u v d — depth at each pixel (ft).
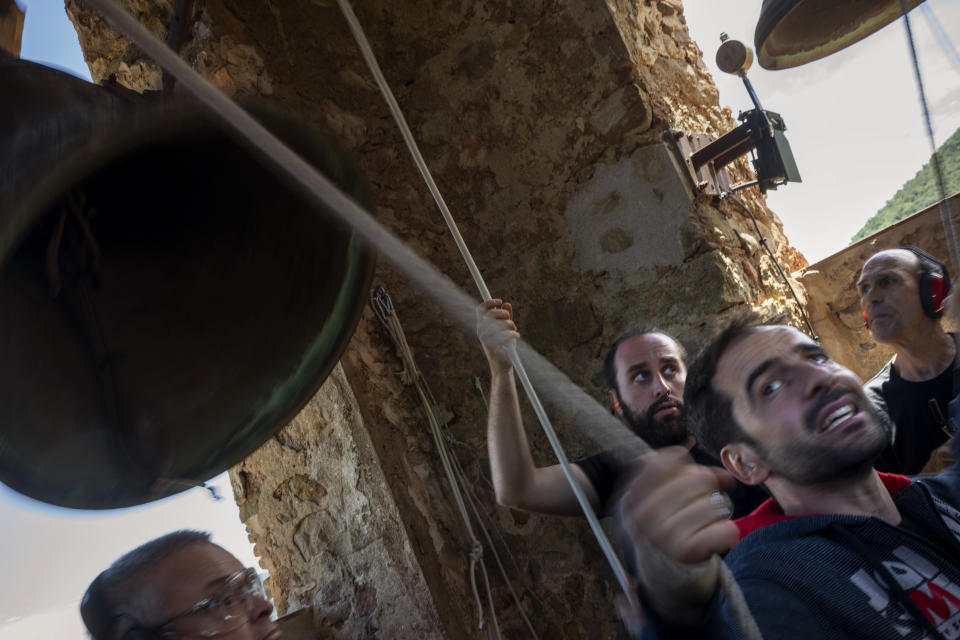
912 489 3.40
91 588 3.19
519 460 5.59
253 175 3.33
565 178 11.16
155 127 2.00
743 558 3.17
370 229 1.98
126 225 3.06
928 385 6.27
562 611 10.21
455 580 9.60
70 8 10.71
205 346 3.13
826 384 3.18
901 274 6.39
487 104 11.64
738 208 11.67
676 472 2.00
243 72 10.13
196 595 3.18
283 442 10.36
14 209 1.73
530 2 11.31
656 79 11.28
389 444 9.98
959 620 2.79
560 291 11.11
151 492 2.62
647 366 5.68
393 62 12.06
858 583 2.86
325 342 3.41
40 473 2.29
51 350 2.54
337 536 9.86
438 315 11.21
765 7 7.86
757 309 10.15
